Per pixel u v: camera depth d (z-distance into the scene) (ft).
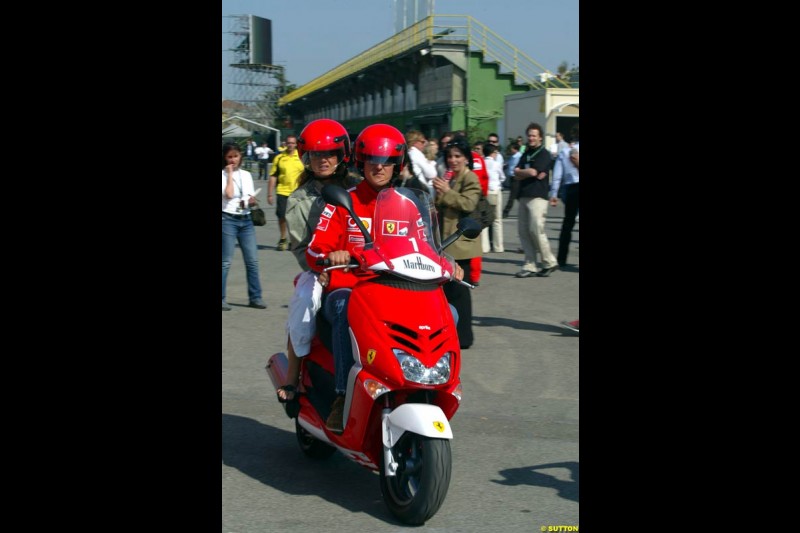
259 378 24.17
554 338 29.45
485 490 16.03
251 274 34.91
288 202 18.04
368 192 16.33
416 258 14.74
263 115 187.32
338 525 14.38
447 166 28.58
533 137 42.01
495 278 42.98
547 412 21.09
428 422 13.67
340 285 15.99
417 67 128.77
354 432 14.73
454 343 14.56
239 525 14.32
